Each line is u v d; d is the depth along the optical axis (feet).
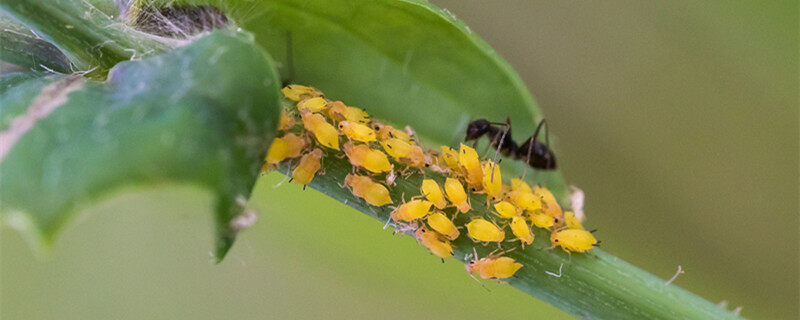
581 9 0.50
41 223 0.28
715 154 0.46
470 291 0.36
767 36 0.46
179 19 0.31
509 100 0.33
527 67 0.48
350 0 0.32
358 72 0.33
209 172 0.29
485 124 0.33
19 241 0.37
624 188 0.46
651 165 0.46
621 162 0.47
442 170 0.32
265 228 0.36
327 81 0.33
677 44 0.47
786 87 0.45
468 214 0.32
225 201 0.29
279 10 0.32
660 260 0.45
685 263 0.44
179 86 0.29
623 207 0.46
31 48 0.31
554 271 0.32
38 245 0.28
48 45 0.31
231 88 0.29
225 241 0.29
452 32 0.32
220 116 0.29
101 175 0.28
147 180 0.28
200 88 0.29
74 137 0.29
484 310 0.36
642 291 0.33
